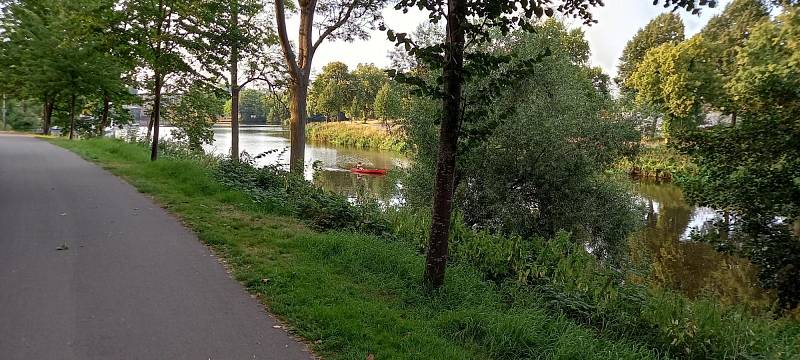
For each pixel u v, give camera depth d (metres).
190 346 3.80
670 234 18.02
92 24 11.80
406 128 14.28
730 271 13.16
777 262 8.49
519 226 12.53
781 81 8.29
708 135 9.00
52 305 4.38
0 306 4.31
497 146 12.70
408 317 4.74
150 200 9.15
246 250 6.29
